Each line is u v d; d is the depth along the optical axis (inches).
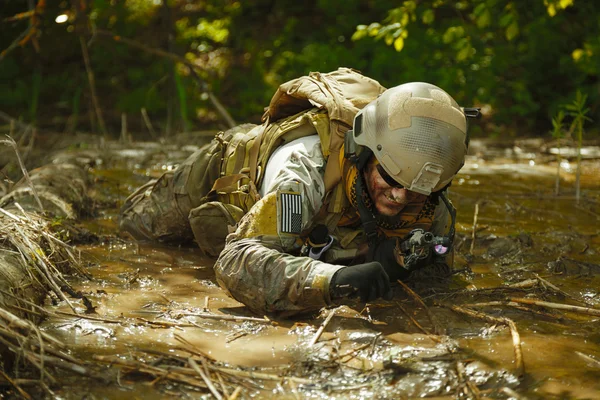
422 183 118.6
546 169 295.7
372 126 121.4
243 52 491.5
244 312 127.6
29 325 103.7
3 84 438.0
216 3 526.9
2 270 122.3
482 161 313.3
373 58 423.2
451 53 409.4
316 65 420.8
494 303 131.8
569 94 411.8
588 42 393.1
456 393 100.5
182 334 117.5
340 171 127.3
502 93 424.2
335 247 132.3
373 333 118.3
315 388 100.7
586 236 188.1
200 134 350.6
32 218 153.3
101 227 184.5
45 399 95.9
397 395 99.7
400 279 134.5
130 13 488.7
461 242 176.6
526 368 108.3
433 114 119.2
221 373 103.1
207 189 158.9
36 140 345.7
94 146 318.7
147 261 158.7
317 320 123.5
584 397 100.4
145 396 97.7
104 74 462.3
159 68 452.8
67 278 143.5
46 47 447.8
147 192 173.5
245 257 120.4
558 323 127.3
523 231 184.5
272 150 138.8
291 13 519.8
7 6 439.2
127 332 117.8
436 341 116.5
